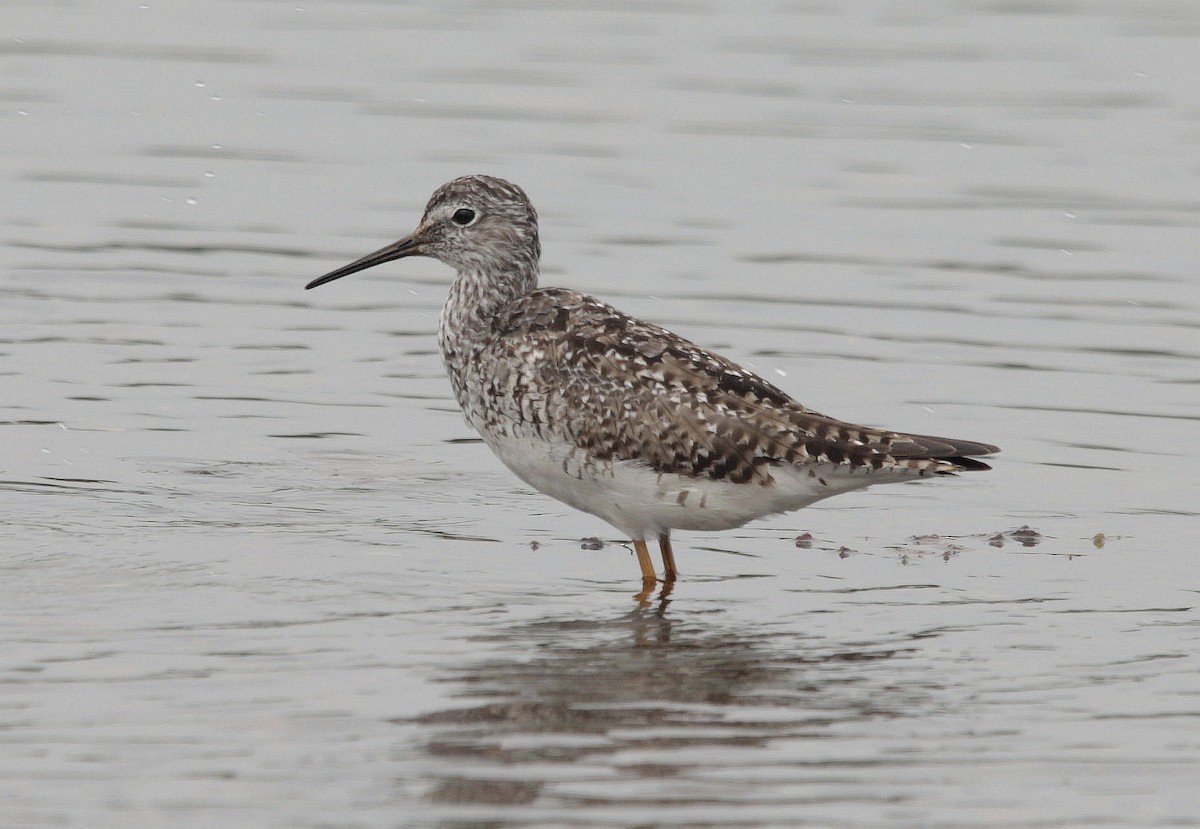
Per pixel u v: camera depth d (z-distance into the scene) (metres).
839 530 14.43
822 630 12.05
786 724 10.33
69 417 16.52
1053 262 21.44
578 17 32.31
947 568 13.43
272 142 25.56
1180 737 10.20
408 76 28.66
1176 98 27.73
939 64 29.48
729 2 33.38
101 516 14.06
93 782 9.38
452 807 9.13
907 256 21.59
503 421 13.31
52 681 10.73
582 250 21.47
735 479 12.58
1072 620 12.27
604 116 26.75
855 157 25.16
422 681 10.90
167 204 23.14
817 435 12.45
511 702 10.57
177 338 18.86
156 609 12.09
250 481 15.12
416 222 22.50
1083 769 9.75
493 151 25.08
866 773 9.65
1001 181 24.30
